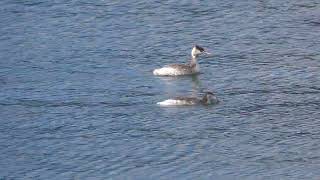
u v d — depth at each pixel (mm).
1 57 67500
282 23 71688
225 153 53156
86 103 59688
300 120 56906
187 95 60938
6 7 75938
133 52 67750
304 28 70750
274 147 53719
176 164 52094
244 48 67938
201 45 68688
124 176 51000
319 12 73312
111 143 54594
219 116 57562
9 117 58125
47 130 56375
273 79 62750
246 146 53906
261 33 70250
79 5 76062
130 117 57656
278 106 58781
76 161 52719
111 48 68438
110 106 59219
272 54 66812
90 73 64375
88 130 56188
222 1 75812
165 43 69188
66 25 72562
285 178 50375
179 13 74000
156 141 54625
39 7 75812
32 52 68125
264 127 56125
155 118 57500
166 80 63250
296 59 65812
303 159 52375
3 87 62438
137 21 72812
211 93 59188
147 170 51531
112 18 73500
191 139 54812
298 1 75438
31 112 58656
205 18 73000
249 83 62344
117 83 62719
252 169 51375
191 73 64000
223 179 50375
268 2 75375
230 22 72188
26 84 62812
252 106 58875
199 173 51094
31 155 53531
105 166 52094
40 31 71688
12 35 71125
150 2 76125
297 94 60375
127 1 76500
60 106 59406
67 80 63312
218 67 65125
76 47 68688
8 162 52906
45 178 51062
